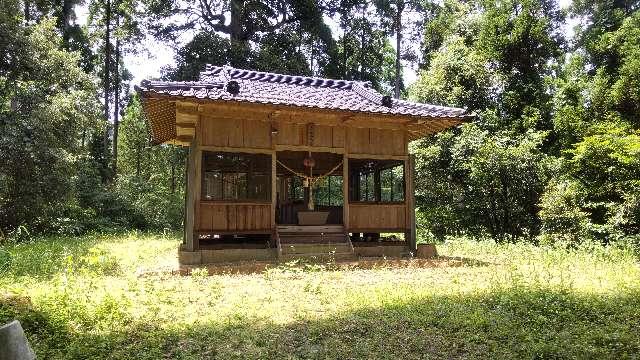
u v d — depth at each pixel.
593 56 24.97
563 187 15.41
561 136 20.33
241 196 11.51
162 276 9.10
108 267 10.26
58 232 19.03
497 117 21.44
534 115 21.20
